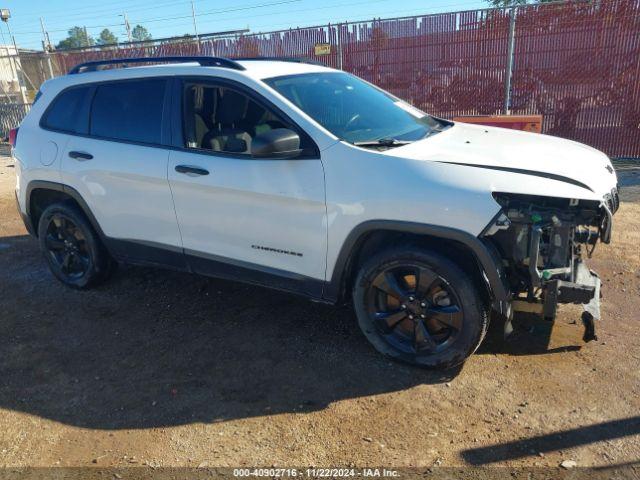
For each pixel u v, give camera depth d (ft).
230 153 12.59
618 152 32.09
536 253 10.18
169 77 13.65
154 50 46.32
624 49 30.45
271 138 11.05
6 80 73.72
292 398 10.89
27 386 11.73
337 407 10.55
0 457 9.62
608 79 31.19
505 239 10.57
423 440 9.55
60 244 16.30
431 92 36.24
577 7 30.86
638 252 17.40
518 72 33.22
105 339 13.57
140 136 13.98
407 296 11.27
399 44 36.35
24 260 19.34
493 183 10.21
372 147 11.55
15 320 14.79
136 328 14.03
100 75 14.85
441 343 11.32
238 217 12.60
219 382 11.55
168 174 13.30
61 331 14.07
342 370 11.76
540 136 13.70
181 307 15.05
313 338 13.11
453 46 34.71
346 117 12.70
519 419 9.95
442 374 11.43
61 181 15.33
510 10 32.37
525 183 10.18
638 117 31.07
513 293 10.98
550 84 32.63
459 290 10.68
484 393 10.73
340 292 12.05
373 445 9.48
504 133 13.83
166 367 12.22
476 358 11.92
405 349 11.66
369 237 11.65
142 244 14.53
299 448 9.50
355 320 13.88
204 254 13.52
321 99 13.01
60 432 10.21
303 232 11.85
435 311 11.10
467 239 10.19
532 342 12.44
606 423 9.71
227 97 12.91
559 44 31.86
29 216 16.70
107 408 10.87
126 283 16.72
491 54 33.73
